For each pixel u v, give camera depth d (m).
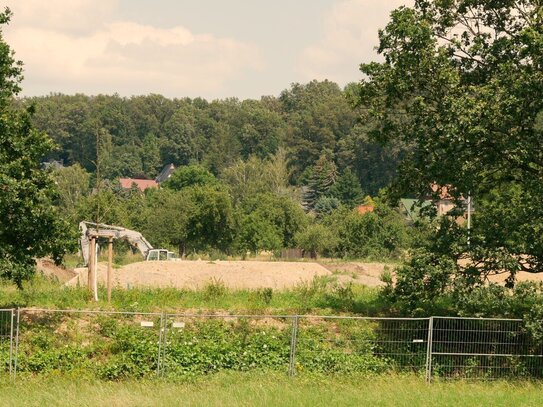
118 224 85.12
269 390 26.98
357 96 37.38
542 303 31.97
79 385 28.02
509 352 31.84
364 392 27.27
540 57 32.53
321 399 25.81
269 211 107.06
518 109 32.53
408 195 37.91
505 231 33.59
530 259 34.72
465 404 25.70
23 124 34.28
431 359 30.78
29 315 33.91
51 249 33.91
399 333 32.34
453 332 32.03
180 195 102.50
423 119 34.75
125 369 30.53
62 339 32.16
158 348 30.36
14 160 33.34
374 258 89.62
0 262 32.78
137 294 39.41
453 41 36.09
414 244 35.59
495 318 32.22
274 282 50.88
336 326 34.16
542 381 30.62
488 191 36.88
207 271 52.25
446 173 34.94
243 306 37.59
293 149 190.38
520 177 36.03
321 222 117.69
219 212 99.62
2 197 31.97
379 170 165.00
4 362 30.02
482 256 33.66
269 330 32.94
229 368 31.27
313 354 31.55
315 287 42.88
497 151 34.22
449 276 33.81
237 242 101.94
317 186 166.88
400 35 34.94
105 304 37.09
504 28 36.03
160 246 97.56
